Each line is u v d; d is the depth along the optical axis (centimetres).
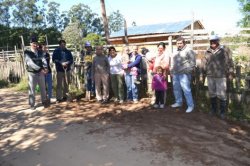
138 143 631
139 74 941
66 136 691
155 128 710
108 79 966
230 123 739
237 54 1246
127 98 971
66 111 888
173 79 848
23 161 587
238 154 575
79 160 571
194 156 566
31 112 899
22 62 1653
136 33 2548
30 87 916
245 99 783
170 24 2686
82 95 1053
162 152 586
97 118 808
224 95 768
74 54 1355
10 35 4853
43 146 646
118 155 582
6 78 1711
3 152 633
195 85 885
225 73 761
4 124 805
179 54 811
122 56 948
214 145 614
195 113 807
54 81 1209
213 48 771
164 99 861
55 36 5144
